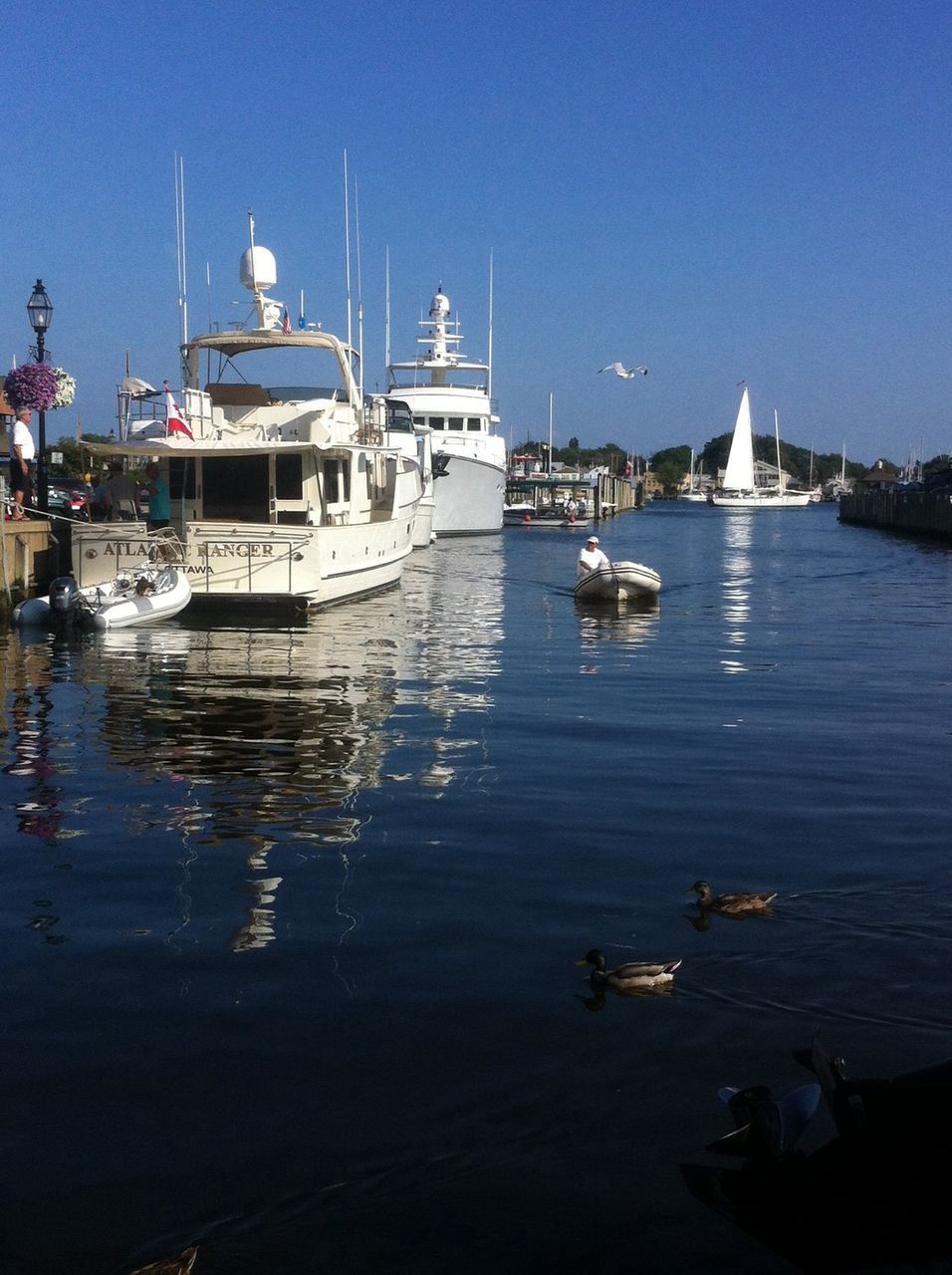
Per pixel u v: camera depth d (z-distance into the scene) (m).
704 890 7.89
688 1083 5.56
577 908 7.81
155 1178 4.84
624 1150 5.04
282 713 14.52
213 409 24.56
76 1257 4.39
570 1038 5.98
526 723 14.05
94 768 11.65
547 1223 4.59
